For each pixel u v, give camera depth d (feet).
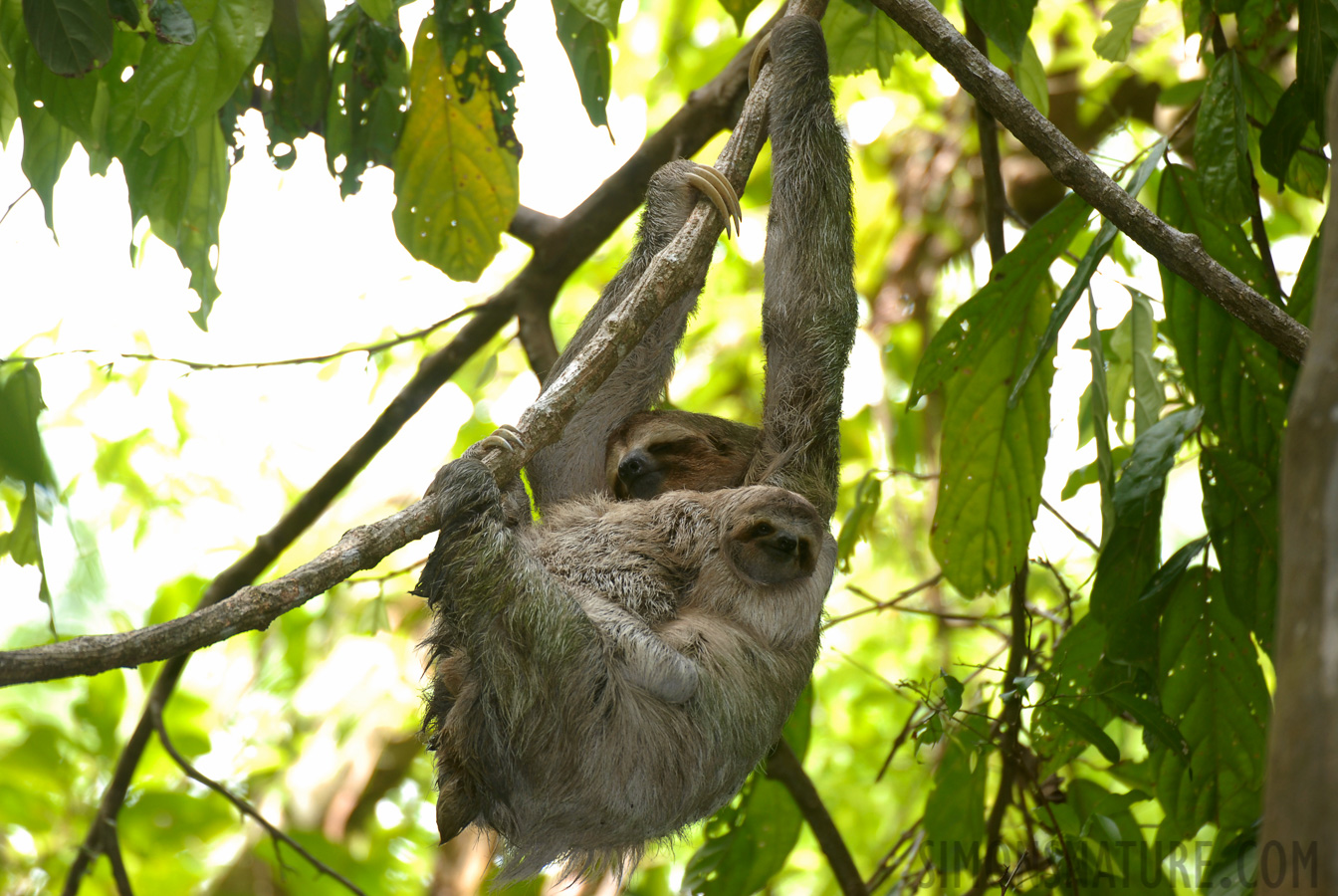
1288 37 29.55
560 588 18.39
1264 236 23.29
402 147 25.91
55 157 23.07
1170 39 42.22
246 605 13.21
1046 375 24.88
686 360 51.78
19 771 38.88
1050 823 26.14
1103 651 24.32
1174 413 24.20
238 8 20.17
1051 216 23.17
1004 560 26.16
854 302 25.25
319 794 48.24
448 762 17.94
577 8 21.18
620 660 18.63
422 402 31.12
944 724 24.84
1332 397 7.61
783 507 19.69
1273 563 22.80
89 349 23.90
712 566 20.10
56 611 32.55
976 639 44.83
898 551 47.19
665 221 24.73
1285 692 7.38
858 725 47.57
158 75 20.17
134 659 12.46
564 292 51.11
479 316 31.17
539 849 19.20
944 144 48.75
